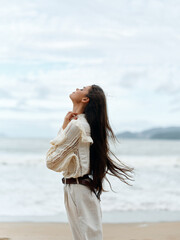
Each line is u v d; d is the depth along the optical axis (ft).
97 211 10.00
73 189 9.84
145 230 19.63
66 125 10.14
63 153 9.60
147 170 61.52
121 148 187.52
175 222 22.11
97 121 10.25
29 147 163.32
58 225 20.84
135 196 34.17
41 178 47.67
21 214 25.53
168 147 218.18
